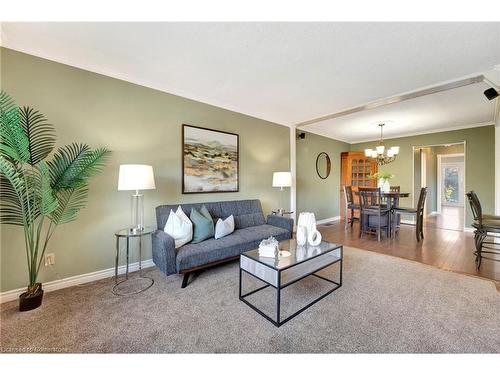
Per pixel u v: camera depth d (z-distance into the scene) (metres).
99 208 2.37
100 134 2.36
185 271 2.18
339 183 6.22
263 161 4.06
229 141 3.50
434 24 1.69
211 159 3.28
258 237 2.81
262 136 4.03
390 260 2.95
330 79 2.62
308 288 2.17
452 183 8.77
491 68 2.33
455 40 1.88
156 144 2.76
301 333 1.54
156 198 2.77
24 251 2.00
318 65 2.31
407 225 5.43
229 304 1.90
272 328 1.59
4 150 1.59
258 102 3.39
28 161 1.80
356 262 2.87
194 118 3.11
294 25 1.72
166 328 1.59
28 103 1.99
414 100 3.29
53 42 1.93
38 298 1.83
